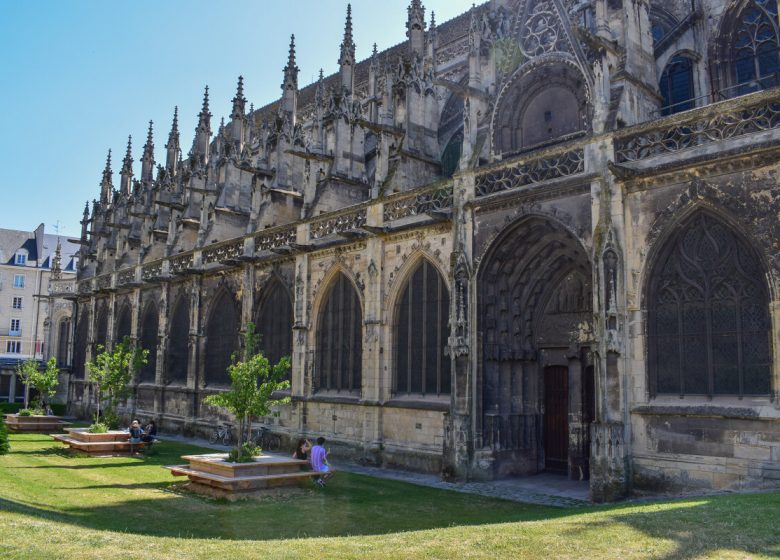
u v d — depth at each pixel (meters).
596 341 22.89
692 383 21.27
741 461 19.70
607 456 21.89
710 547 11.46
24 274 105.94
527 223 26.53
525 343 29.11
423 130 35.53
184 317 49.00
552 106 29.03
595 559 11.25
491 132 29.39
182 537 16.38
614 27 26.39
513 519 18.75
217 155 53.50
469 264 27.95
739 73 28.58
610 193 23.47
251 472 23.30
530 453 28.69
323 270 36.34
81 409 62.62
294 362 37.09
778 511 13.91
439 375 29.97
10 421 44.72
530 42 29.42
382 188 33.28
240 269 42.72
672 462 21.08
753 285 20.27
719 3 29.12
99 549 11.99
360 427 32.66
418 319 31.22
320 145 40.75
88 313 65.25
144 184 62.03
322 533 17.41
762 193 19.98
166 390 48.78
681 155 21.86
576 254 27.58
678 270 21.92
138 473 27.36
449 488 25.44
